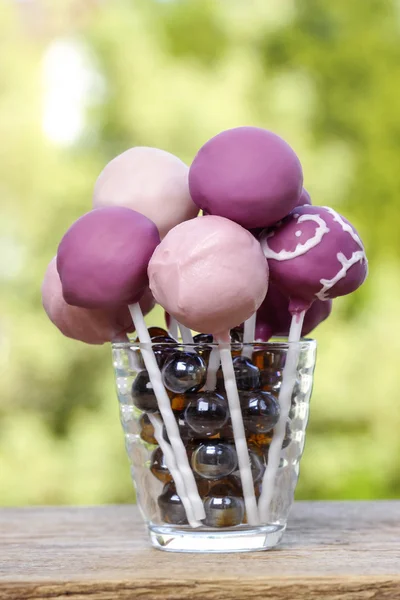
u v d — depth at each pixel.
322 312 0.68
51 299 0.67
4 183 2.26
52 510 0.77
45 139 2.29
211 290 0.61
